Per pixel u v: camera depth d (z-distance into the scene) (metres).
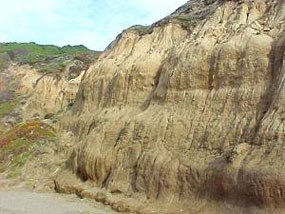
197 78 35.56
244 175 26.89
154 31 49.56
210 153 31.52
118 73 46.44
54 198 41.41
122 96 45.22
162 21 50.47
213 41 36.34
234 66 32.81
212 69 34.62
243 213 26.33
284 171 24.92
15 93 88.69
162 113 37.19
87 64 89.44
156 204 32.62
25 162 53.75
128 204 34.16
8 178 51.50
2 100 86.00
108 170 40.59
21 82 91.69
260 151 27.25
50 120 64.31
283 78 28.67
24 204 38.44
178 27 46.97
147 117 38.69
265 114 28.89
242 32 33.69
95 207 36.31
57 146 55.38
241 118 30.67
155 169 34.09
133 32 54.22
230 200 27.77
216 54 34.53
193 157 32.41
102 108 49.28
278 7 34.97
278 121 27.19
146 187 34.44
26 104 81.44
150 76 43.34
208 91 34.72
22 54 109.69
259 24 34.50
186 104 35.59
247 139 29.28
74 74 86.00
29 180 50.22
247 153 28.08
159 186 33.38
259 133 27.97
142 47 48.56
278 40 31.23
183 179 32.06
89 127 50.59
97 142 43.12
